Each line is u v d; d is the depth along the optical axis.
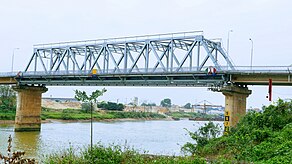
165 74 55.81
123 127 93.62
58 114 116.12
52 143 51.66
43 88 81.94
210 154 23.94
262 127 25.77
